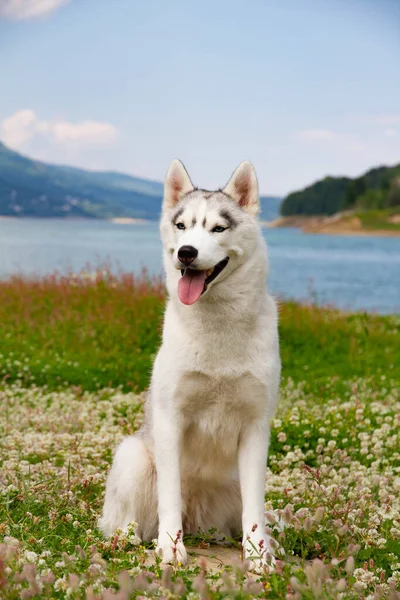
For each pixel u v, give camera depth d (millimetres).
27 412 8828
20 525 4973
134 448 5316
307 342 16078
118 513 5234
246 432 5094
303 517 5000
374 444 8055
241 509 5484
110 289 17312
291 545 4961
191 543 5234
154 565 4469
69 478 6020
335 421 8562
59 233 122062
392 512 5375
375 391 11930
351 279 44375
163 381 5016
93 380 12188
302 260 64812
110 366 12984
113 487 5277
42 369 12414
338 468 7270
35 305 16594
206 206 5094
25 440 7305
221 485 5391
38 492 5656
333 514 5273
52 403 9586
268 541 4859
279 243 110500
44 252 57812
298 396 10984
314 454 7863
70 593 3656
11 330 15305
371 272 50719
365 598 4004
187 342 4938
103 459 6949
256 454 5039
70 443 7195
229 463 5281
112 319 15461
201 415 5105
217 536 5426
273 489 6176
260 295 5043
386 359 15312
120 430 7824
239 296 4926
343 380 13219
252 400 4988
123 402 9891
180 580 4129
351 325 17656
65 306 16391
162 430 4992
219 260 4883
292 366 14609
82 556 4039
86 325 15102
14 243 74375
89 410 9297
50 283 18250
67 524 5211
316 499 5980
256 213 5242
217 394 4988
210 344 4902
